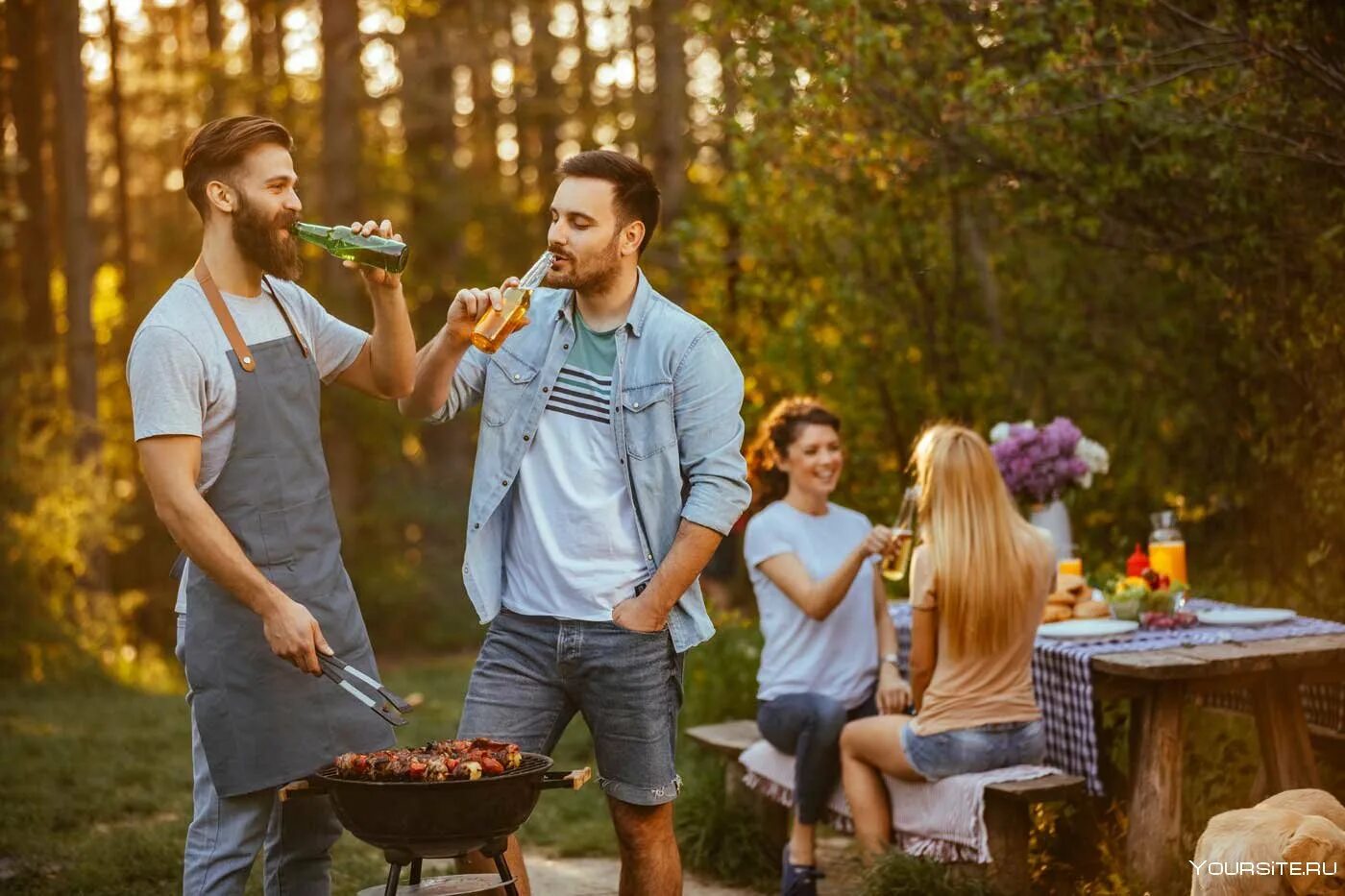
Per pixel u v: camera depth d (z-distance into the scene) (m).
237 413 3.78
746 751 6.09
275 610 3.61
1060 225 7.62
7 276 19.38
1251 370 7.34
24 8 17.94
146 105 24.30
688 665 8.55
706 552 4.04
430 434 22.12
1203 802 6.09
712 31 8.11
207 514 3.62
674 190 18.61
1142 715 5.27
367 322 19.72
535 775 3.47
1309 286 6.64
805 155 8.13
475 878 3.59
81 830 6.79
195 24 23.95
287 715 3.80
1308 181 6.36
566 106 22.56
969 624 5.18
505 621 4.19
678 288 17.03
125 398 20.34
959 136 7.56
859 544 5.96
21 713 10.46
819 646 5.81
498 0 22.41
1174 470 8.17
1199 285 7.19
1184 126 6.50
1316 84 6.06
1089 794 5.48
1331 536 6.86
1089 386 8.72
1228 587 7.69
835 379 9.05
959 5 7.40
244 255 3.84
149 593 19.61
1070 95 6.84
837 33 7.29
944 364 8.88
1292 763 5.39
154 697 11.55
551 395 4.19
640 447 4.09
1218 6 6.30
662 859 4.19
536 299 4.31
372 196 21.72
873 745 5.43
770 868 6.11
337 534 4.00
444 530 20.56
